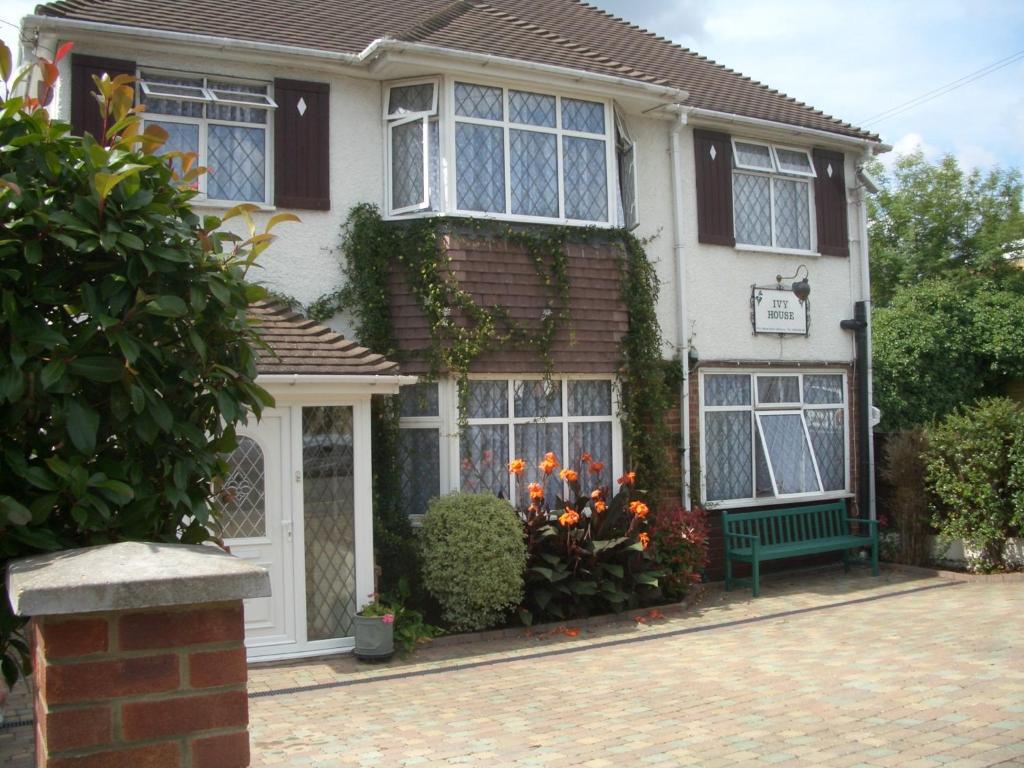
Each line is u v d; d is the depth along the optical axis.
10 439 3.08
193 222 3.66
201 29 10.10
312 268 10.31
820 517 13.20
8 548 2.99
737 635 9.43
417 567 9.79
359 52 10.66
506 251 10.64
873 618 10.10
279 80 10.31
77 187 3.29
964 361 17.62
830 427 13.91
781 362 13.26
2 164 3.20
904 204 27.42
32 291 3.13
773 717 6.46
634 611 10.34
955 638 8.86
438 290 10.24
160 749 2.39
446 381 10.45
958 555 13.32
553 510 10.45
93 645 2.36
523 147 10.98
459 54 10.18
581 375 11.27
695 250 12.70
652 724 6.37
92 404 3.27
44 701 2.34
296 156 10.33
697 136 12.84
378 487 10.15
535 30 12.42
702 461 12.47
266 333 8.95
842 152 14.32
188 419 3.51
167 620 2.43
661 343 11.98
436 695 7.37
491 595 9.26
